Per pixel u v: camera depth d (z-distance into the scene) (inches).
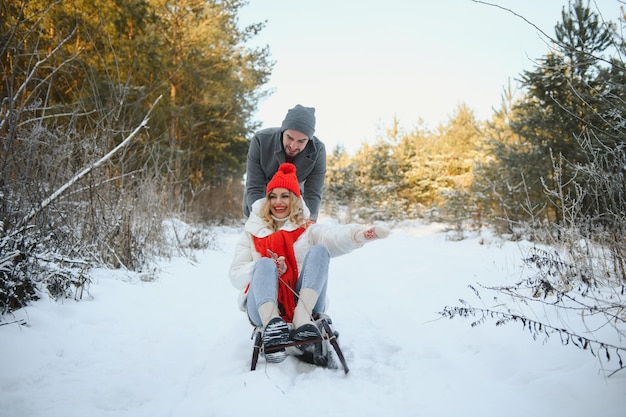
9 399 74.9
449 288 152.6
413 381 83.6
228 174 798.5
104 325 115.3
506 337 96.9
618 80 130.9
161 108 449.4
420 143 698.8
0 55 128.0
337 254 103.3
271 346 85.7
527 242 249.1
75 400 77.5
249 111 713.6
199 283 189.0
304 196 141.8
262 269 93.5
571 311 99.0
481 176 395.9
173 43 548.1
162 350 103.9
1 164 125.3
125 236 187.0
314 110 130.0
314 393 77.8
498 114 434.9
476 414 68.2
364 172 737.0
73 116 163.8
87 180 171.0
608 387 66.9
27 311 108.5
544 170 290.2
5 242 108.0
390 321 126.7
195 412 73.4
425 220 604.4
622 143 110.7
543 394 70.5
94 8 343.6
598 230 119.0
